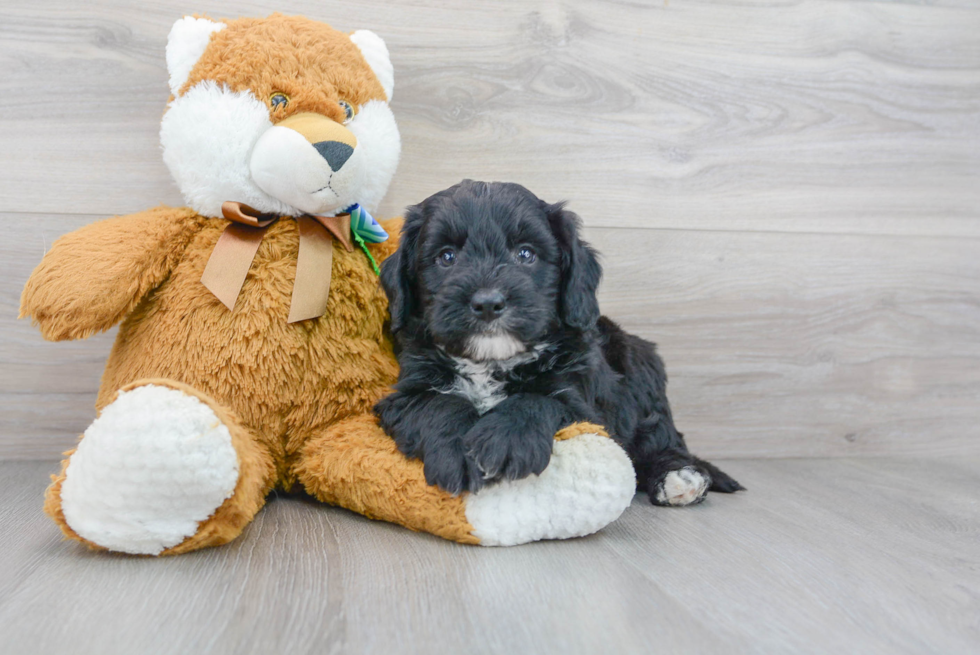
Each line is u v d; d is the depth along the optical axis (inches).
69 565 62.0
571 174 110.4
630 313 113.3
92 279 74.0
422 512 70.4
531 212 79.5
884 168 118.9
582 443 71.0
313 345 80.4
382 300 86.8
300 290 79.6
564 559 67.0
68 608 53.3
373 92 86.1
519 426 67.8
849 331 119.6
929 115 119.5
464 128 107.1
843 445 121.0
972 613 58.3
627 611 55.9
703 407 116.2
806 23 114.3
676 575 64.1
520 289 73.2
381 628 51.6
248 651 47.7
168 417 60.4
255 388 78.1
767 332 117.1
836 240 118.3
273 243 81.6
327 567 62.8
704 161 113.6
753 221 115.6
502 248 77.1
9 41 95.3
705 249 114.6
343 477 75.4
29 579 58.7
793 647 51.2
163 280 80.7
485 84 107.0
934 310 121.9
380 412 79.3
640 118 111.4
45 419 100.5
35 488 86.8
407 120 105.4
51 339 75.8
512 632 51.7
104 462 59.8
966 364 122.8
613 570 64.6
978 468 114.7
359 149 81.0
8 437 99.9
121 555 64.6
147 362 78.1
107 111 98.3
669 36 111.0
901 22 117.3
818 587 62.7
